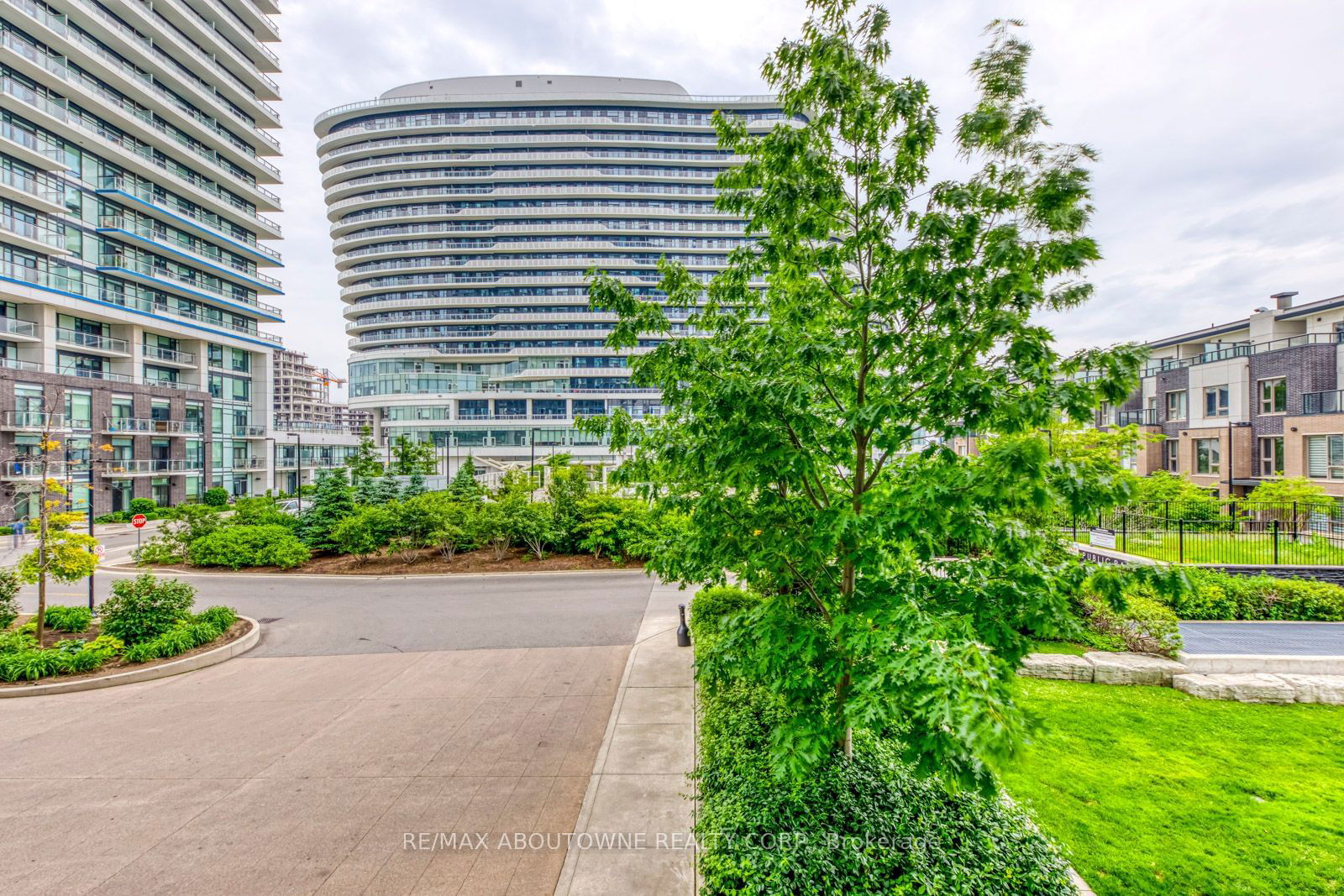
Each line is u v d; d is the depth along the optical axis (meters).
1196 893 4.39
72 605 14.45
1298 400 23.30
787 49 4.43
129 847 5.27
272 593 15.88
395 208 84.31
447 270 82.88
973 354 3.98
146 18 43.56
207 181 50.38
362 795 6.06
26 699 8.77
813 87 4.36
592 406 80.06
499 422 76.88
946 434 3.98
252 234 55.69
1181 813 5.39
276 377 162.75
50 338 37.22
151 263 44.53
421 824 5.56
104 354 40.66
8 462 29.27
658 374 4.98
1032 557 3.96
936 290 3.89
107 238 41.34
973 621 4.05
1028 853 4.19
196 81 48.59
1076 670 8.58
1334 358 22.70
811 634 4.24
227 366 50.44
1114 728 7.07
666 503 5.20
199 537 20.09
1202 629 10.77
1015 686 3.48
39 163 36.50
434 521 19.05
